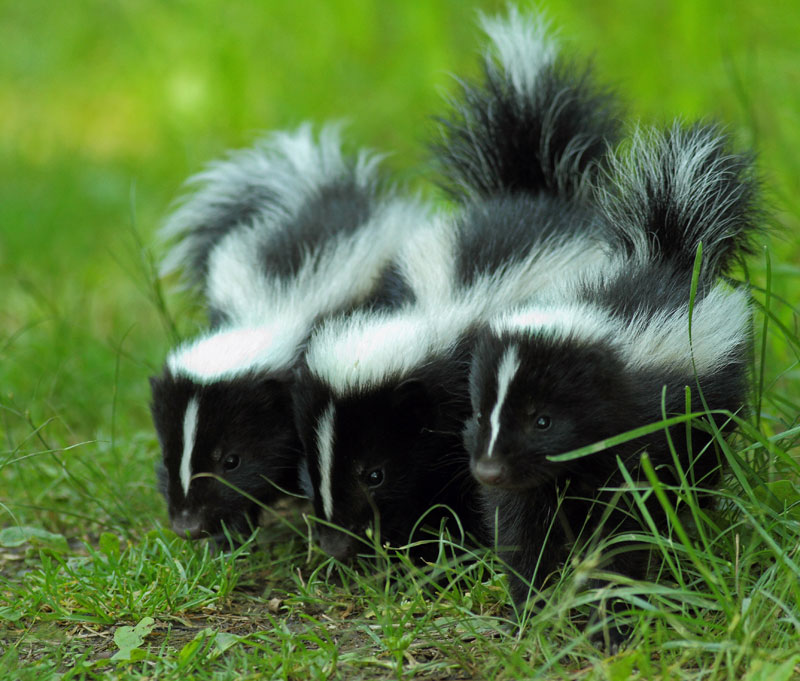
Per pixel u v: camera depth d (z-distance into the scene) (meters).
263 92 19.66
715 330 7.74
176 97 20.38
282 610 7.82
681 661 5.93
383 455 8.13
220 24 21.00
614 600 6.88
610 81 14.36
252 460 8.67
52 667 6.69
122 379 12.26
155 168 19.41
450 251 9.37
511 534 7.41
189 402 8.53
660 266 8.33
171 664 6.66
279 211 11.75
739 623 6.08
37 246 16.55
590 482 7.08
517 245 9.14
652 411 7.07
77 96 23.03
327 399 8.06
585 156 10.62
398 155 16.84
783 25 15.13
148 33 22.20
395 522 8.29
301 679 6.41
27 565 8.73
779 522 6.82
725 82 14.72
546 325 6.98
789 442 8.12
